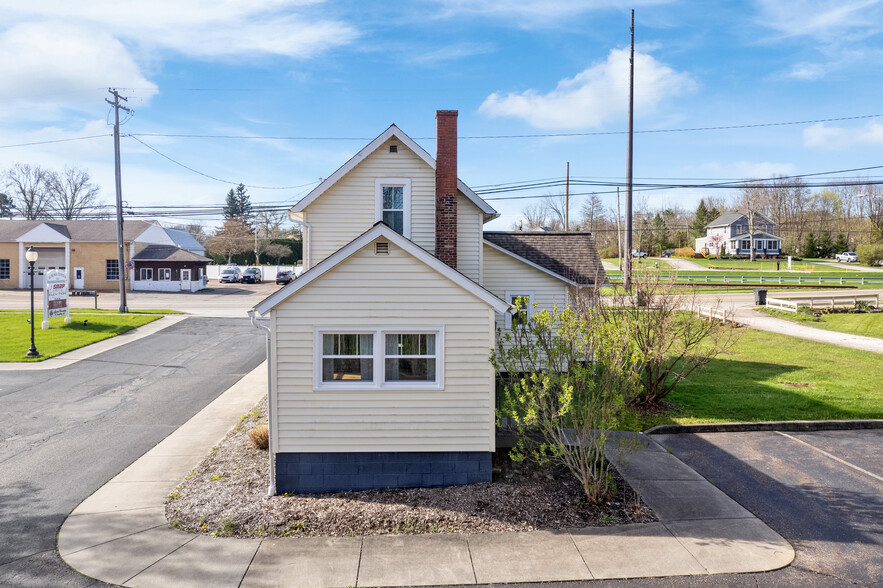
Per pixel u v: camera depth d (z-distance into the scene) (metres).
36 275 52.03
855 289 46.75
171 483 10.70
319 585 7.32
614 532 8.62
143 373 20.34
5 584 7.25
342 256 10.20
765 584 7.25
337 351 10.48
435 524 8.95
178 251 54.66
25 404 16.34
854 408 14.48
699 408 14.78
